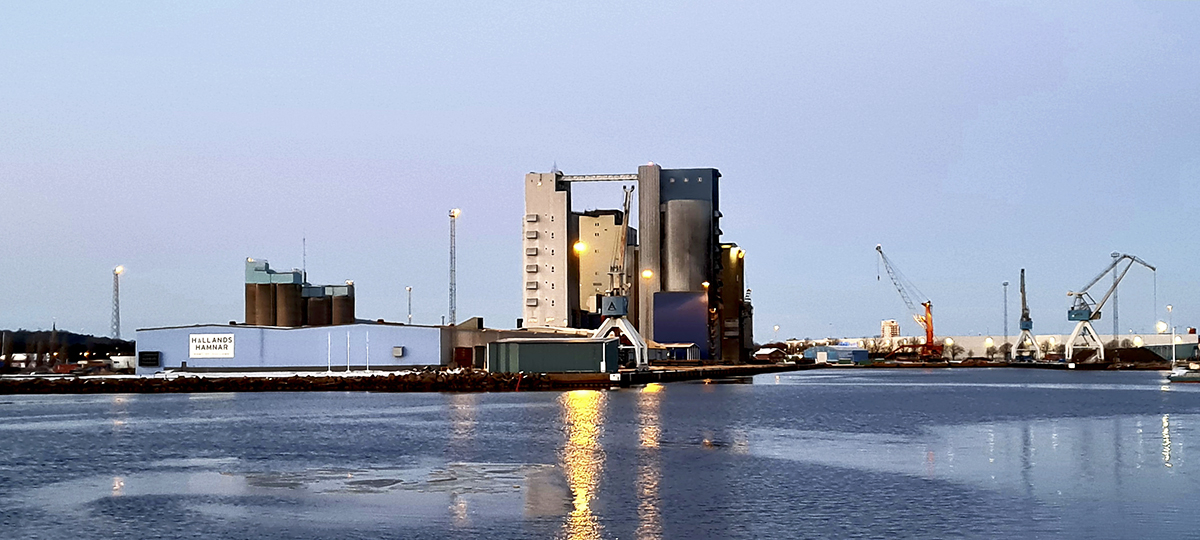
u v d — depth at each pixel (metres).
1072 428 85.81
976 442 74.06
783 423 90.44
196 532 42.97
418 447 70.56
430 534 42.22
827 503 48.38
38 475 58.75
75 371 197.75
